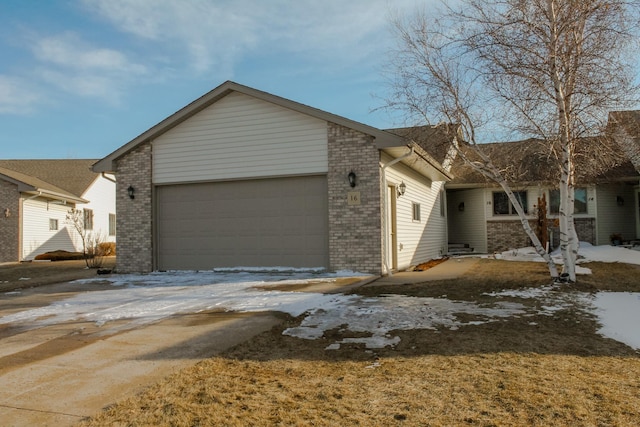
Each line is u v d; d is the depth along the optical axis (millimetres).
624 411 3785
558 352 5402
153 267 13906
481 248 21062
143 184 14094
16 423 3711
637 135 10328
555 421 3617
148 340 6156
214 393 4270
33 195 23719
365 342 5871
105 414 3848
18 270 17141
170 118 13508
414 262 15406
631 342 5770
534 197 19953
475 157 15328
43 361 5359
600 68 8953
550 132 9625
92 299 9523
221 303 8477
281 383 4523
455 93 10125
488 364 4980
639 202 20016
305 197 12648
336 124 12250
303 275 11914
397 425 3580
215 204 13516
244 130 13141
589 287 9516
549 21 9031
